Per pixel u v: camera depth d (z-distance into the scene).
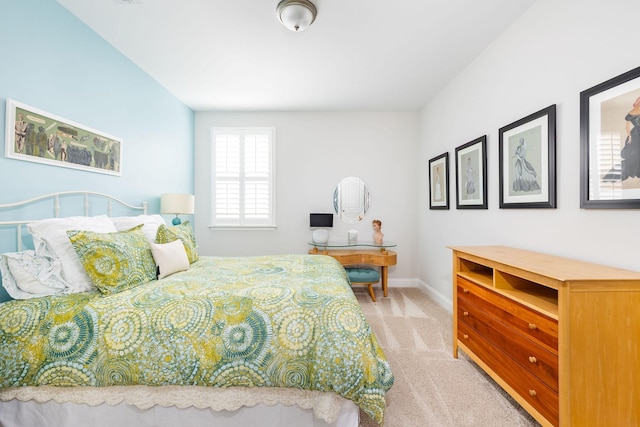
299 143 4.11
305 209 4.12
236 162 4.09
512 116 2.16
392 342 2.36
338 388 1.21
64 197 2.00
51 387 1.28
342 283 1.70
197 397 1.29
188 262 2.11
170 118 3.42
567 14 1.67
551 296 1.50
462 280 2.03
